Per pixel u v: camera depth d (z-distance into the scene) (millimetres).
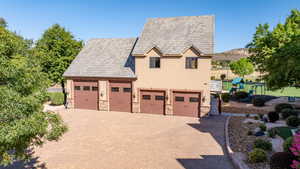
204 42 18766
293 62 8008
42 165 9383
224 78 58688
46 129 5727
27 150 11125
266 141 10547
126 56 22719
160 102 20094
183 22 21578
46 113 5852
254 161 8867
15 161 9742
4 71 4723
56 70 25234
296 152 5875
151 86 20047
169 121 17469
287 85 9516
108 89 21594
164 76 19562
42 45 24781
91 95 22469
